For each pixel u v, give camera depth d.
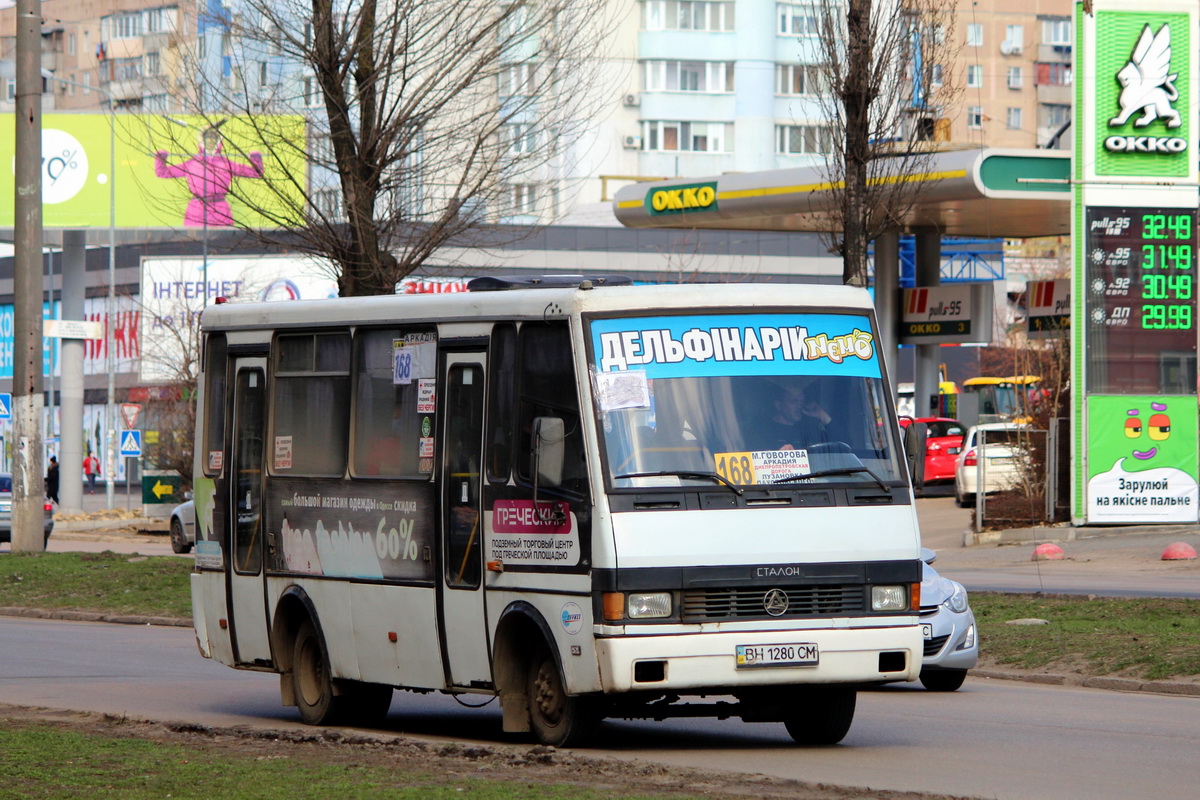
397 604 29.08
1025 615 47.25
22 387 71.56
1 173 147.12
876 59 53.97
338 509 30.62
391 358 29.75
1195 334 76.62
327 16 50.34
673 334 26.14
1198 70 77.00
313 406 31.58
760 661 25.11
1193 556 64.94
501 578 26.83
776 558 25.42
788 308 26.84
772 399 26.31
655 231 172.38
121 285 182.00
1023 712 33.06
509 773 23.00
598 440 25.27
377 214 53.09
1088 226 76.75
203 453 34.72
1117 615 45.53
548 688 26.42
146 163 141.12
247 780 22.08
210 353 34.66
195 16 54.69
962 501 98.12
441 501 28.22
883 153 54.81
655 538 24.92
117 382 182.88
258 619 32.88
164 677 40.16
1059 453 78.75
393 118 51.25
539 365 26.55
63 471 134.12
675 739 29.25
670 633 24.78
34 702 34.88
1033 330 90.50
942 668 37.34
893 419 27.02
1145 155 76.81
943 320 98.50
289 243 53.72
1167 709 33.53
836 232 56.25
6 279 188.62
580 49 53.72
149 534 114.62
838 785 22.34
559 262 169.25
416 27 50.88
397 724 31.98
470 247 57.34
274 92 54.31
